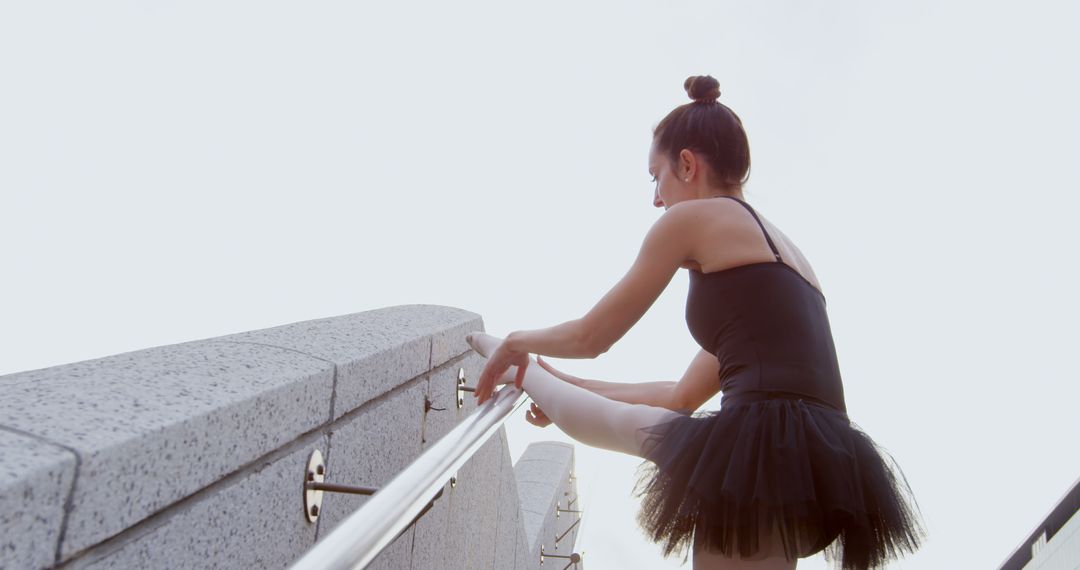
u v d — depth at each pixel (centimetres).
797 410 140
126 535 84
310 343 159
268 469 122
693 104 192
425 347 206
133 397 96
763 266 156
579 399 184
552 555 450
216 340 146
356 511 96
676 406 211
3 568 64
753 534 128
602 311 172
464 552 263
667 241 165
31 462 68
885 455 153
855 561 131
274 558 126
